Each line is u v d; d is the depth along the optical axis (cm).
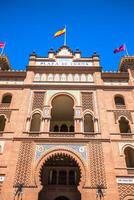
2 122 2889
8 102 3038
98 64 3300
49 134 2511
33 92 2948
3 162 2258
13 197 2020
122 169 2230
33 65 3250
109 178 2148
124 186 2123
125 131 2897
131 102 2895
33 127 2967
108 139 2445
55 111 3222
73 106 2923
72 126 3294
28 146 2377
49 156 2303
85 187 2094
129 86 3061
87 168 2217
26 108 2755
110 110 2783
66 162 2880
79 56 3444
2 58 3622
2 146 2394
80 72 3212
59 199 2638
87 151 2347
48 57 3422
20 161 2258
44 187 2677
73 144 2405
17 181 2117
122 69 3503
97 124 2614
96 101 2862
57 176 2789
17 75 3222
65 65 3288
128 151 2684
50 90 2969
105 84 3128
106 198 2022
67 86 3006
